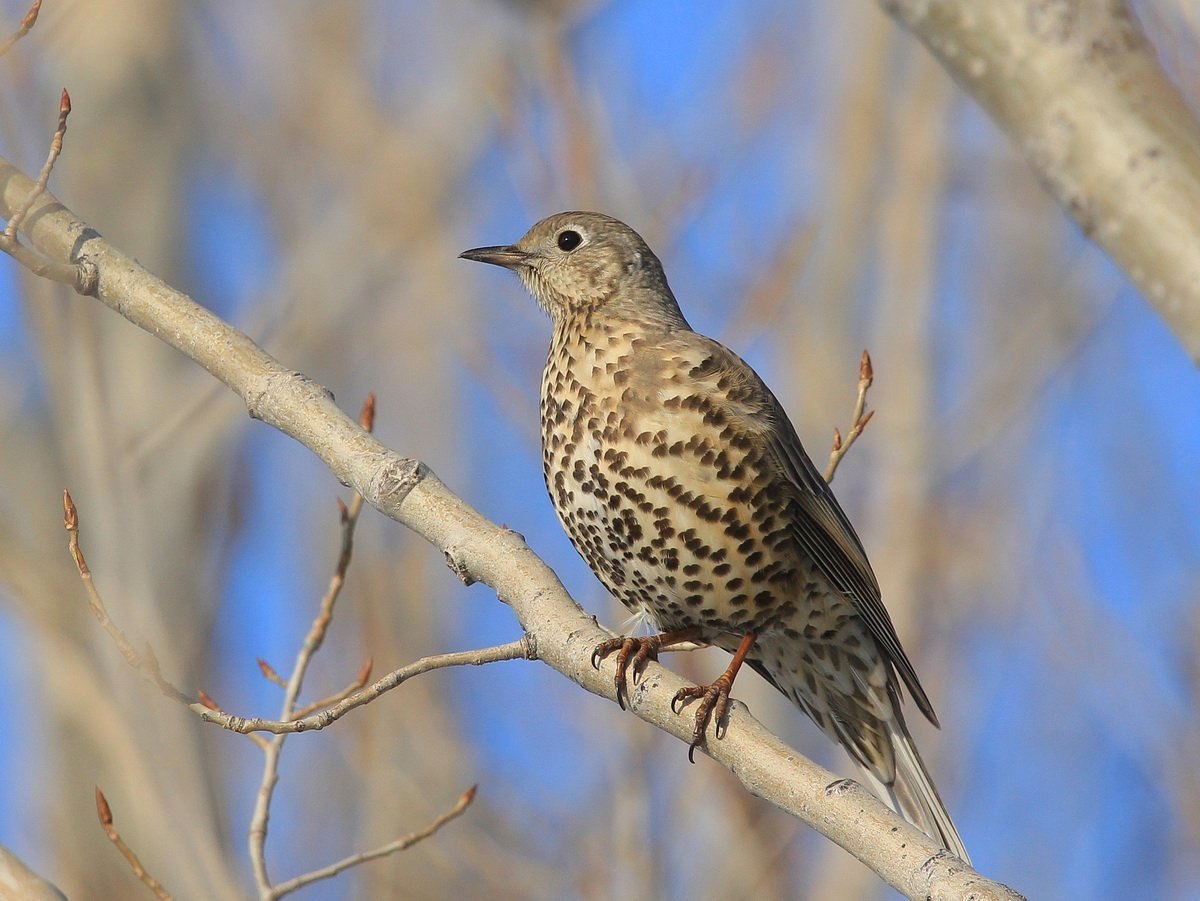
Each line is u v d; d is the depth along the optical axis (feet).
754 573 31.86
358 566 47.24
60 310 37.42
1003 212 52.31
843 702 33.91
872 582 32.32
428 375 49.39
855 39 51.42
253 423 45.55
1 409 41.57
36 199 25.91
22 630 34.94
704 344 32.42
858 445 47.52
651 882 37.27
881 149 50.60
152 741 34.47
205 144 49.32
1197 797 44.88
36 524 38.88
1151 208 15.78
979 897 20.25
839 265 49.39
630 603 33.27
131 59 47.67
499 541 25.61
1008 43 16.44
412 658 46.34
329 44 50.93
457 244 48.65
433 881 42.09
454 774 43.55
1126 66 16.21
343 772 44.24
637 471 31.45
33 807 38.60
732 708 24.38
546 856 42.16
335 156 49.67
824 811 22.36
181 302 26.78
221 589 43.11
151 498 42.16
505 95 44.98
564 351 32.99
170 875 32.94
